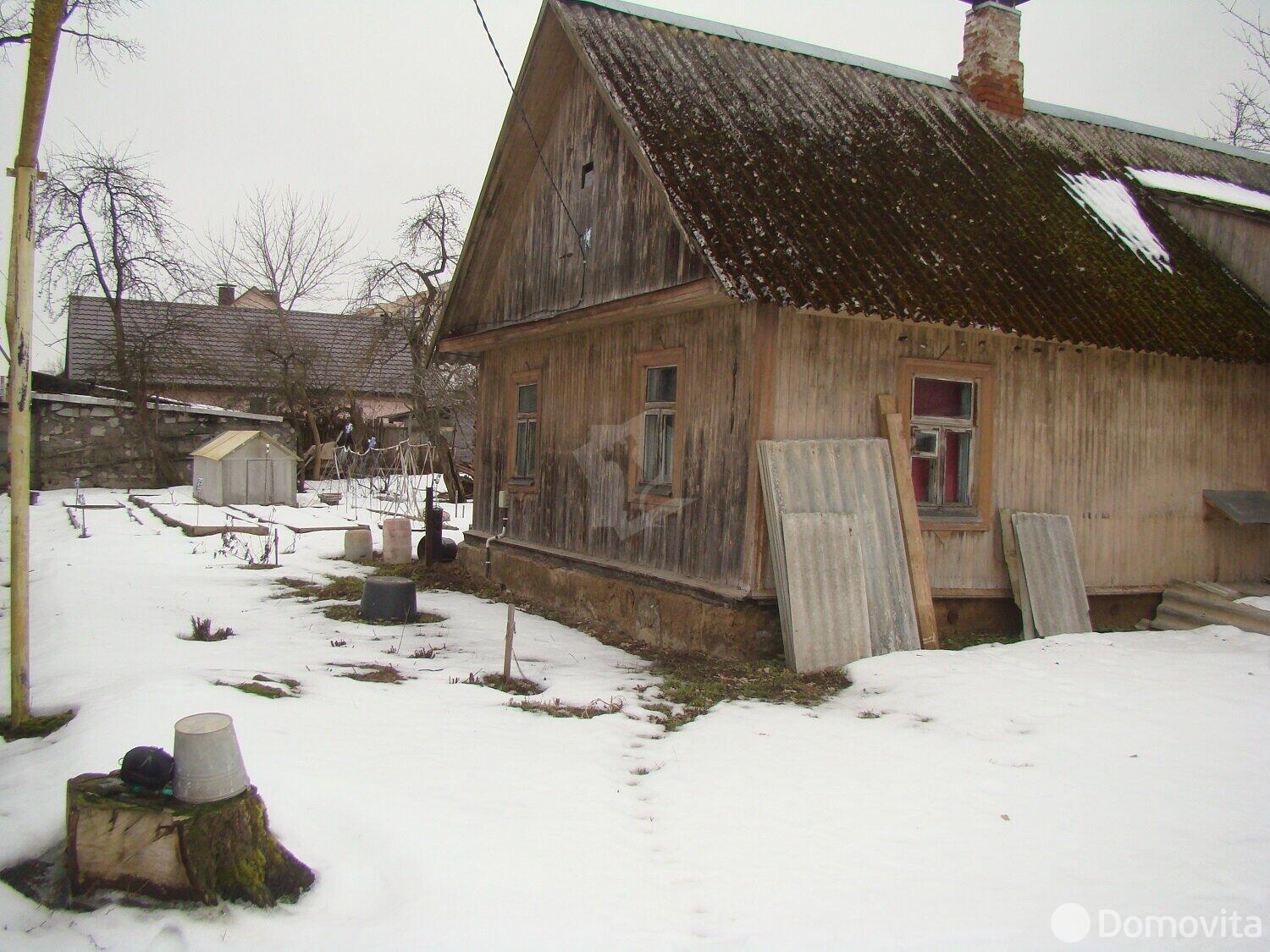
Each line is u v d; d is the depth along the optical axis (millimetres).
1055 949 3537
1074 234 10234
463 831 4305
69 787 3936
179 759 3807
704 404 8789
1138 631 9578
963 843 4441
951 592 8953
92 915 3660
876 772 5375
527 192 12156
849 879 4070
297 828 4230
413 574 13219
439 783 4871
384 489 25781
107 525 17594
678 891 3965
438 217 27000
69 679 6512
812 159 9430
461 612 10609
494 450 13305
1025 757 5602
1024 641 8516
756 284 7555
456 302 13562
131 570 12086
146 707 5422
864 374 8539
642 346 9836
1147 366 10133
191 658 7199
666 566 9234
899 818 4719
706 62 10320
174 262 27250
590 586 10398
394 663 7758
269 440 21375
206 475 21594
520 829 4418
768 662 8000
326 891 3865
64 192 25750
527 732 5953
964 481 9219
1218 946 3584
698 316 8914
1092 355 9797
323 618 9648
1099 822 4691
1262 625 9227
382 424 32438
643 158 8531
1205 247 11453
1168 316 9625
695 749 5785
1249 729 6094
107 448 25578
